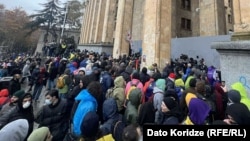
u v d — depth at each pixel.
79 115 3.54
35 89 9.81
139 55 18.66
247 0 6.04
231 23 28.38
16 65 13.99
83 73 6.88
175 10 24.84
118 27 22.78
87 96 3.75
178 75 7.84
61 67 10.89
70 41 37.31
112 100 4.03
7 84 7.57
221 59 5.93
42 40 62.19
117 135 3.28
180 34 25.05
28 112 3.98
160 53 13.23
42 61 19.36
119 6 23.48
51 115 4.25
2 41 64.12
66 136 4.09
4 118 3.81
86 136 2.58
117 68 7.98
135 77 6.04
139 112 3.98
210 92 4.53
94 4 42.19
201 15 24.03
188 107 3.21
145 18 14.81
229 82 5.53
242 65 5.18
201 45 16.75
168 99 3.47
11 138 2.50
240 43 5.16
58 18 64.38
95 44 28.62
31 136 2.56
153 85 5.63
